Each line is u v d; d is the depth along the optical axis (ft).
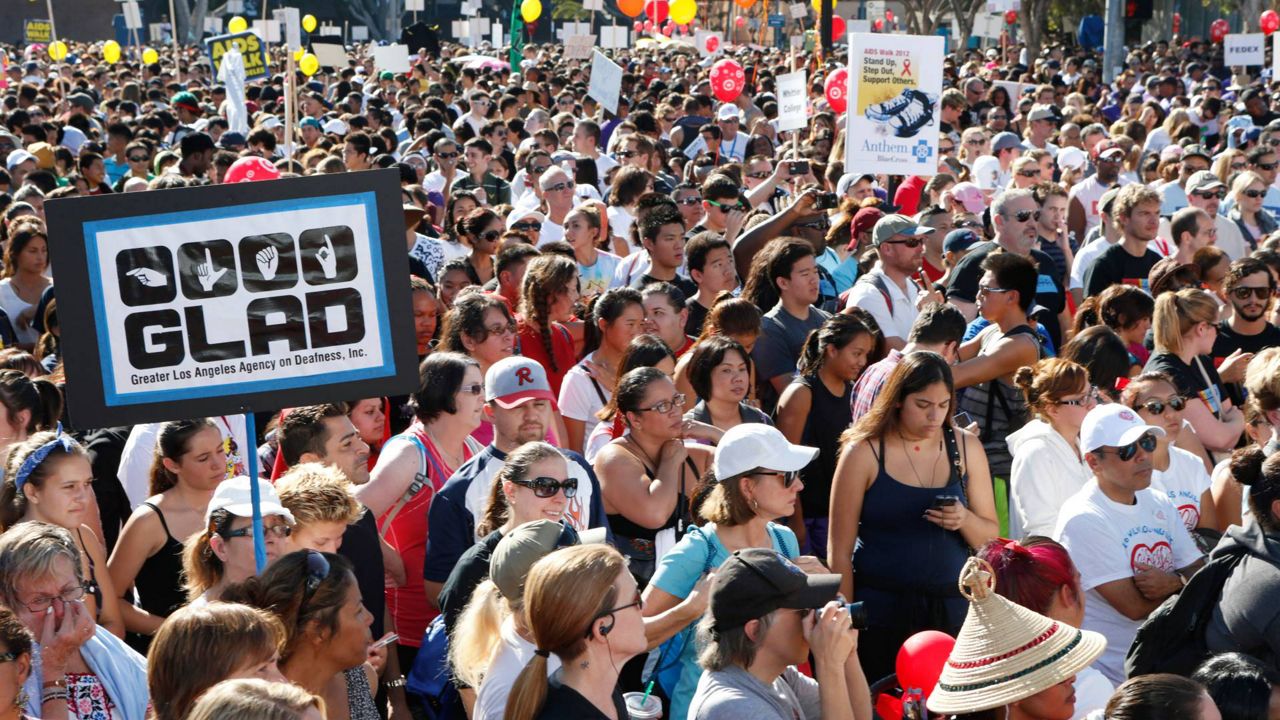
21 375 17.83
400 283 13.60
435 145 44.73
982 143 47.11
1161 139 51.90
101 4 242.58
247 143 49.16
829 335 19.57
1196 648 14.15
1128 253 29.22
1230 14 150.10
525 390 16.67
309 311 13.47
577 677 10.88
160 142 56.08
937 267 29.25
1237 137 55.57
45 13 239.71
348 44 235.40
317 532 13.96
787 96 43.68
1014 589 12.81
